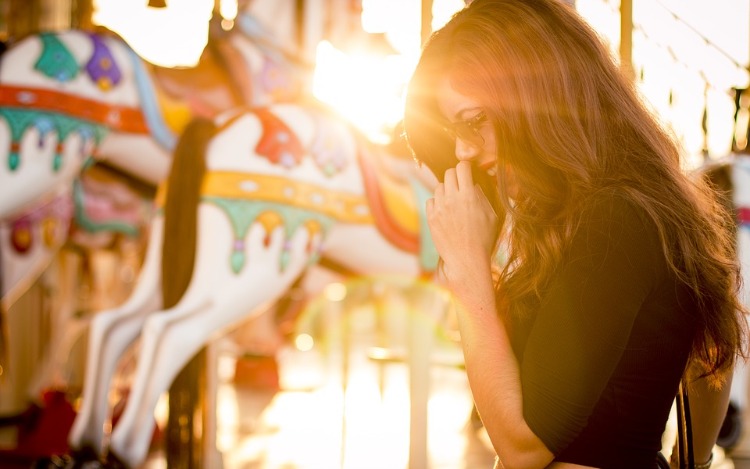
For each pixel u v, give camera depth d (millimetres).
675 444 1462
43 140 3658
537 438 1122
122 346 3242
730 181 3885
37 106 3656
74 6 5488
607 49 1308
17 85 3648
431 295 3859
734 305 1246
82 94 3793
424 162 1496
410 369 3840
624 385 1164
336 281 4480
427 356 3844
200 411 3299
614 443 1171
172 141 4180
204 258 3180
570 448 1181
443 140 1451
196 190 3211
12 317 5277
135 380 3031
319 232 3383
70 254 5457
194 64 4391
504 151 1229
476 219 1297
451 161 1474
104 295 6375
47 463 3287
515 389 1178
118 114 3965
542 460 1137
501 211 1423
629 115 1248
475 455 4469
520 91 1211
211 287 3164
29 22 5453
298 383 7297
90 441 3121
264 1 4426
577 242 1147
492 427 1185
